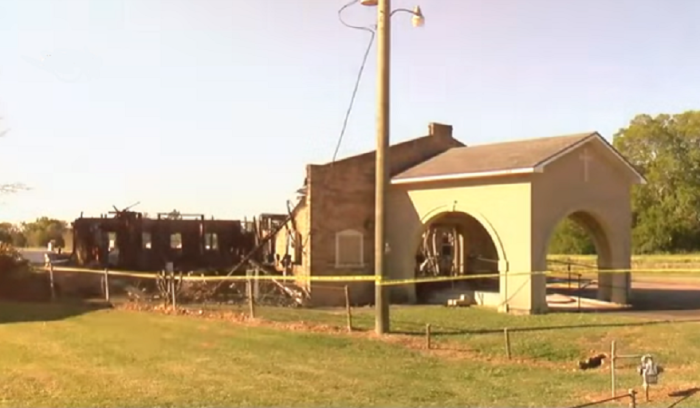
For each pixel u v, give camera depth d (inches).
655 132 2834.6
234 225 1422.2
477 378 503.5
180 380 491.8
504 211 964.0
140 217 1357.0
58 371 524.7
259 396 440.5
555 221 956.6
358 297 1104.8
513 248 948.6
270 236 1222.3
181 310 898.7
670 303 1046.4
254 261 1196.5
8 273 1135.6
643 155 2881.4
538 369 543.8
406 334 708.7
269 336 690.8
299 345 641.6
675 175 2787.9
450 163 1081.4
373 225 1136.8
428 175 1051.9
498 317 853.2
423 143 1206.3
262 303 1009.5
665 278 1748.3
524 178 940.6
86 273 1228.5
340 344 647.8
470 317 852.6
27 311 915.4
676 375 511.2
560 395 440.1
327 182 1101.7
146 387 468.1
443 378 502.3
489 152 1077.1
